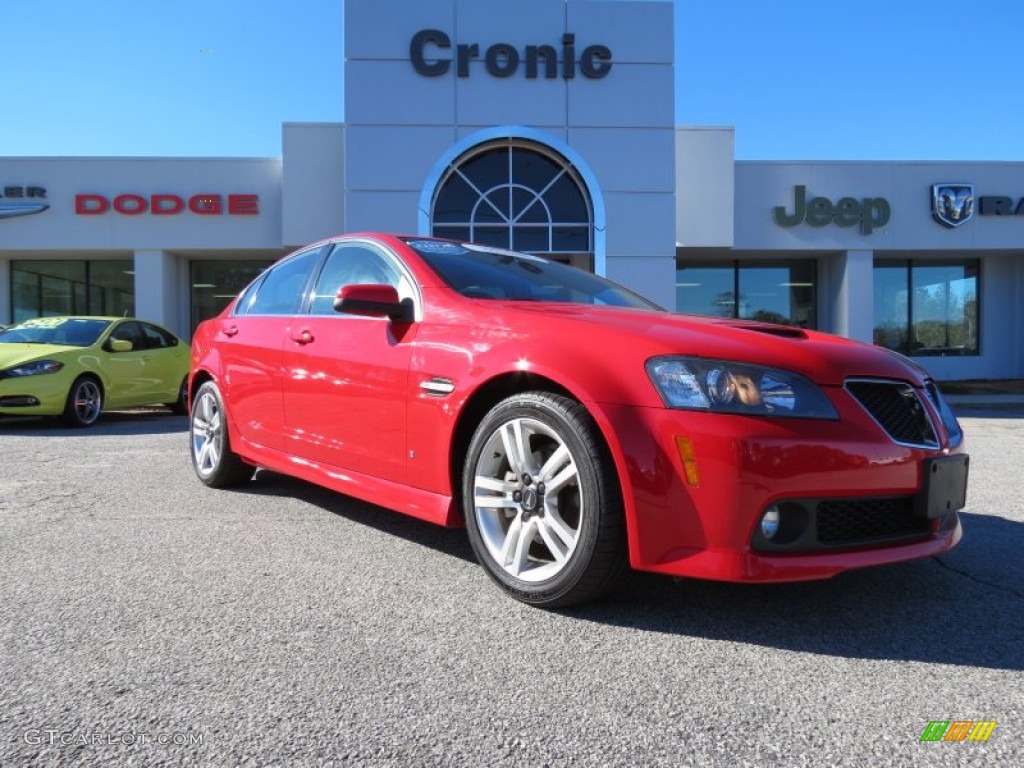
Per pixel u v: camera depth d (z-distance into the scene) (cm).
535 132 1371
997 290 1889
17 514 418
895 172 1717
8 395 803
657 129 1395
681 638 253
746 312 1866
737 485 239
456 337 308
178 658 234
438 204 1384
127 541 364
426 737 191
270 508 434
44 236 1589
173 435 791
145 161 1603
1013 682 221
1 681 218
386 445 334
